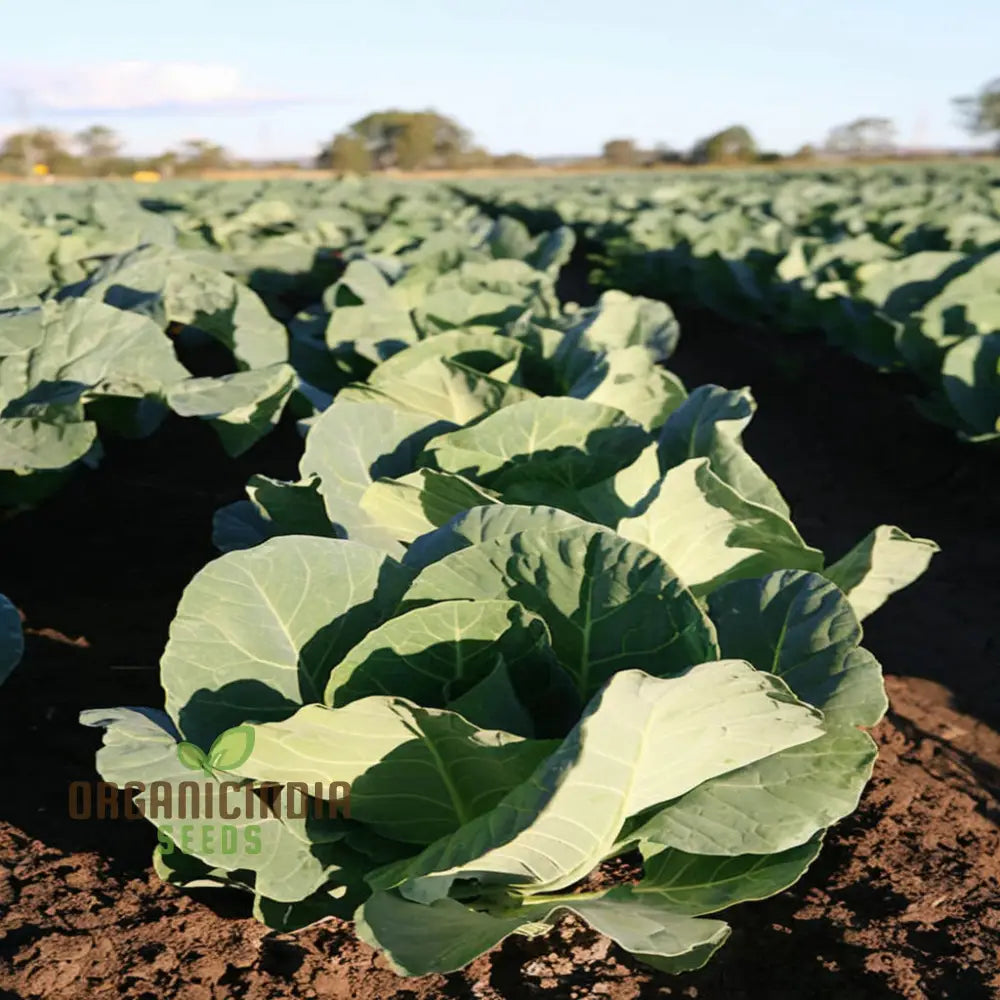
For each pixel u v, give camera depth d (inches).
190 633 33.9
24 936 36.9
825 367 137.9
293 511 47.9
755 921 40.3
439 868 29.3
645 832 32.6
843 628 35.3
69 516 79.7
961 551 81.7
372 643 32.2
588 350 65.0
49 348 62.9
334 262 151.0
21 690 54.1
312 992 35.4
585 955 38.1
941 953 38.6
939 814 47.5
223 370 128.9
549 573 33.1
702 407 49.6
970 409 87.9
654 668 33.1
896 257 153.6
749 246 171.9
